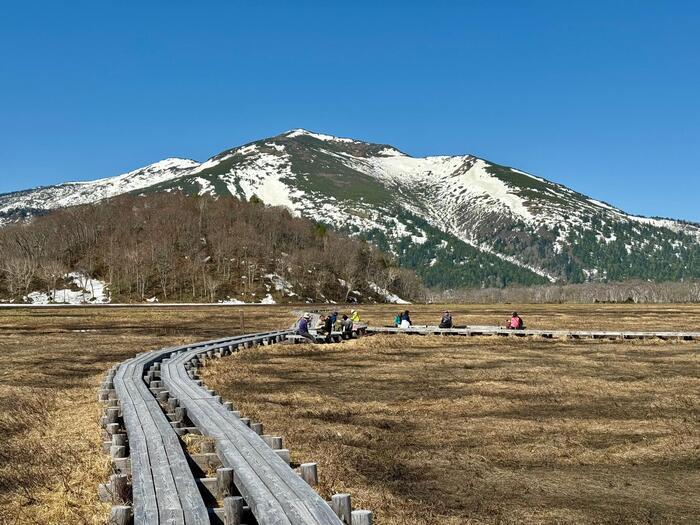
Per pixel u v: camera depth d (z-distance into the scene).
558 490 11.08
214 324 62.78
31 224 183.00
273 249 186.12
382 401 19.56
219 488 9.17
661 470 12.25
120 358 30.78
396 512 9.72
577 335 42.28
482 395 20.41
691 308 106.81
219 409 14.16
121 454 11.12
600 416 17.08
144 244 165.75
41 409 17.17
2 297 142.38
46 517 9.07
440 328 45.75
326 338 39.69
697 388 21.52
